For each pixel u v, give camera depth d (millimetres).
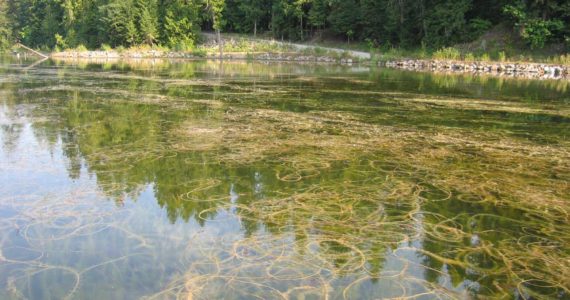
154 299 2613
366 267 3039
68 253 3143
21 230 3484
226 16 43781
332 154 5773
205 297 2637
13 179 4629
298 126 7406
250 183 4652
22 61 31500
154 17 40125
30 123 7551
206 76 17797
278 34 40469
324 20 37062
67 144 6098
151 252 3166
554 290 2812
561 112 9539
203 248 3240
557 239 3523
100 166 5129
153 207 3992
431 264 3100
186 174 4906
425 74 19875
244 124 7504
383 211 3996
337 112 8914
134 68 23250
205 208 3986
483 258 3207
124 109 9055
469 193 4488
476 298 2703
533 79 18047
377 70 22156
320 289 2752
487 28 27875
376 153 5871
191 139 6426
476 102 10828
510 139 6840
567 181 4879
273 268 2990
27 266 2971
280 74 19016
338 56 29562
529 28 23891
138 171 4984
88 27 42812
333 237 3471
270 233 3514
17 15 50844
